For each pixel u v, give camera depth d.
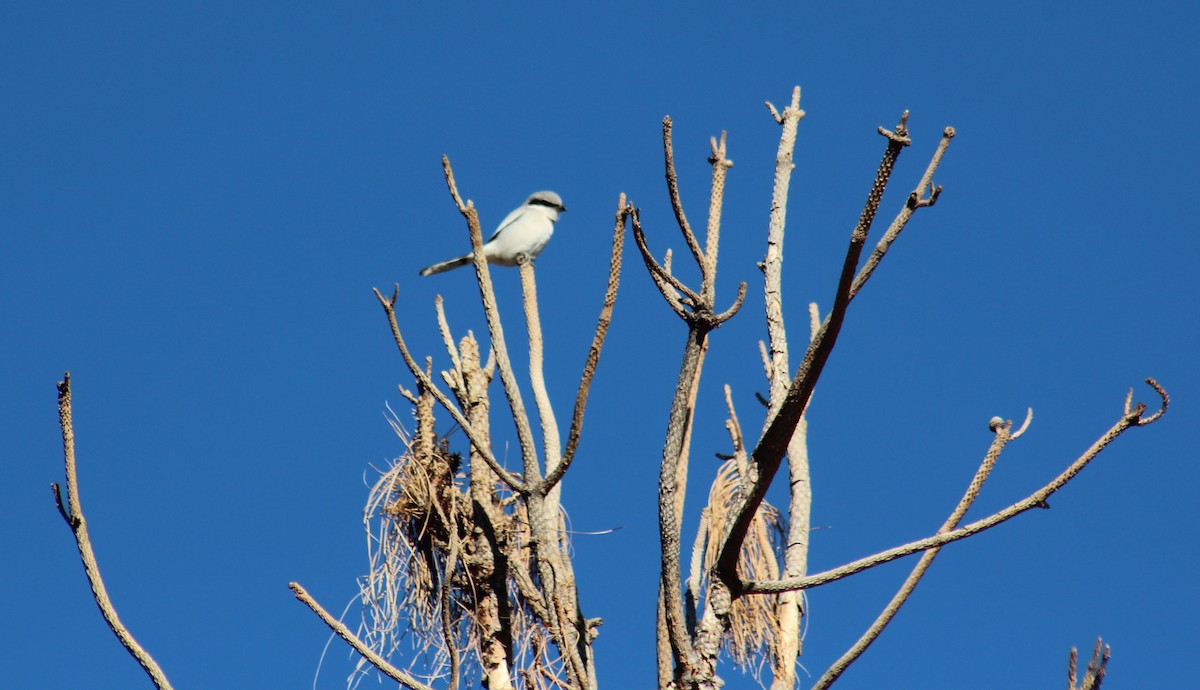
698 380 10.40
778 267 10.77
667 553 9.64
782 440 8.80
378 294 10.70
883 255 8.37
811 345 8.38
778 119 11.27
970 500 9.27
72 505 7.86
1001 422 9.44
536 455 10.84
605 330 10.09
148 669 7.88
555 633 9.93
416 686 9.62
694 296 10.10
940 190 8.28
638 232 9.97
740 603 10.77
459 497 12.32
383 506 12.35
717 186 10.64
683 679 9.27
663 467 9.83
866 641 8.91
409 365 10.70
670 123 10.08
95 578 7.91
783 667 10.52
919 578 8.99
